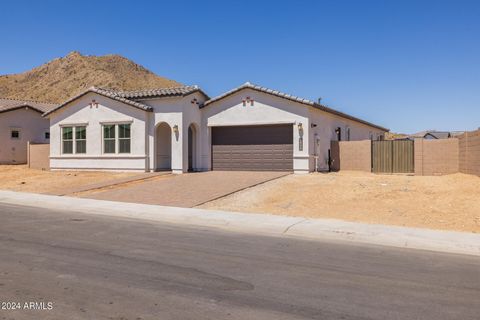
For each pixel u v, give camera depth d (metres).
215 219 13.30
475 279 7.40
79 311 5.55
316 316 5.54
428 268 8.12
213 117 27.42
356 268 8.02
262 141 26.41
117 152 27.72
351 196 17.08
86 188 21.31
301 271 7.72
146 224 12.87
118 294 6.25
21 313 5.46
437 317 5.57
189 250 9.30
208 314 5.52
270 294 6.39
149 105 26.94
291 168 25.52
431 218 13.30
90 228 11.97
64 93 116.44
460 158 24.08
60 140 29.83
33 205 17.23
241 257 8.73
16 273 7.27
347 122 33.47
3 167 33.88
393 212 14.27
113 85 116.19
